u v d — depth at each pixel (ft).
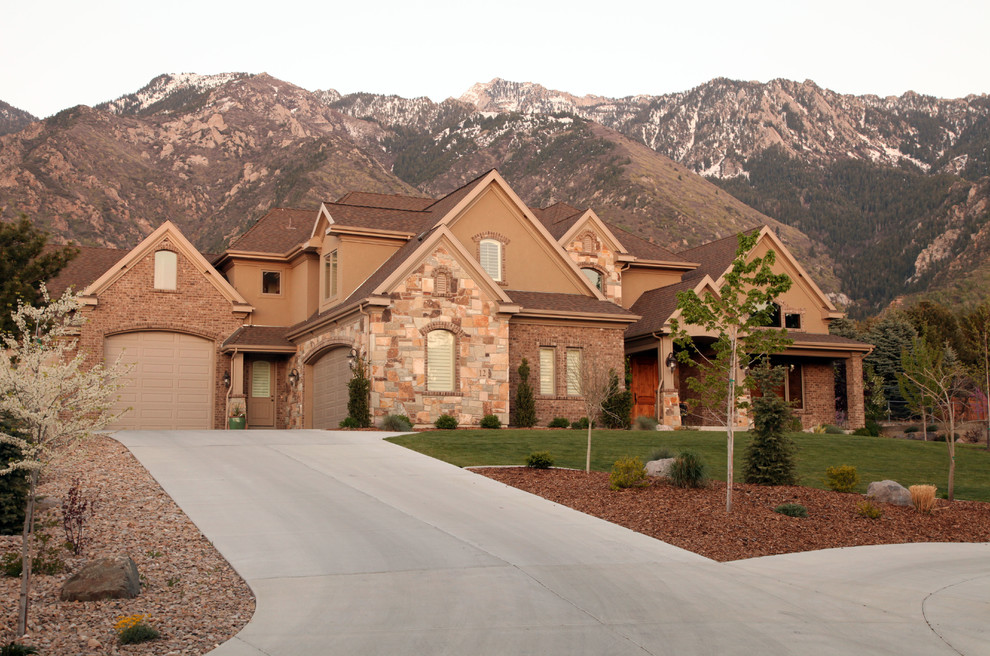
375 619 33.19
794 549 48.55
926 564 46.11
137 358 110.32
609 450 77.00
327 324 103.86
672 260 129.49
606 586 38.60
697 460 61.21
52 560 38.96
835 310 127.85
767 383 66.44
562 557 43.37
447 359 96.53
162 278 112.27
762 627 33.81
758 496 58.90
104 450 69.46
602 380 69.21
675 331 58.49
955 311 322.55
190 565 39.99
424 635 31.50
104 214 513.04
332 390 103.86
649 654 30.30
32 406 31.60
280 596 35.83
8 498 42.78
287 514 49.98
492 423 96.12
